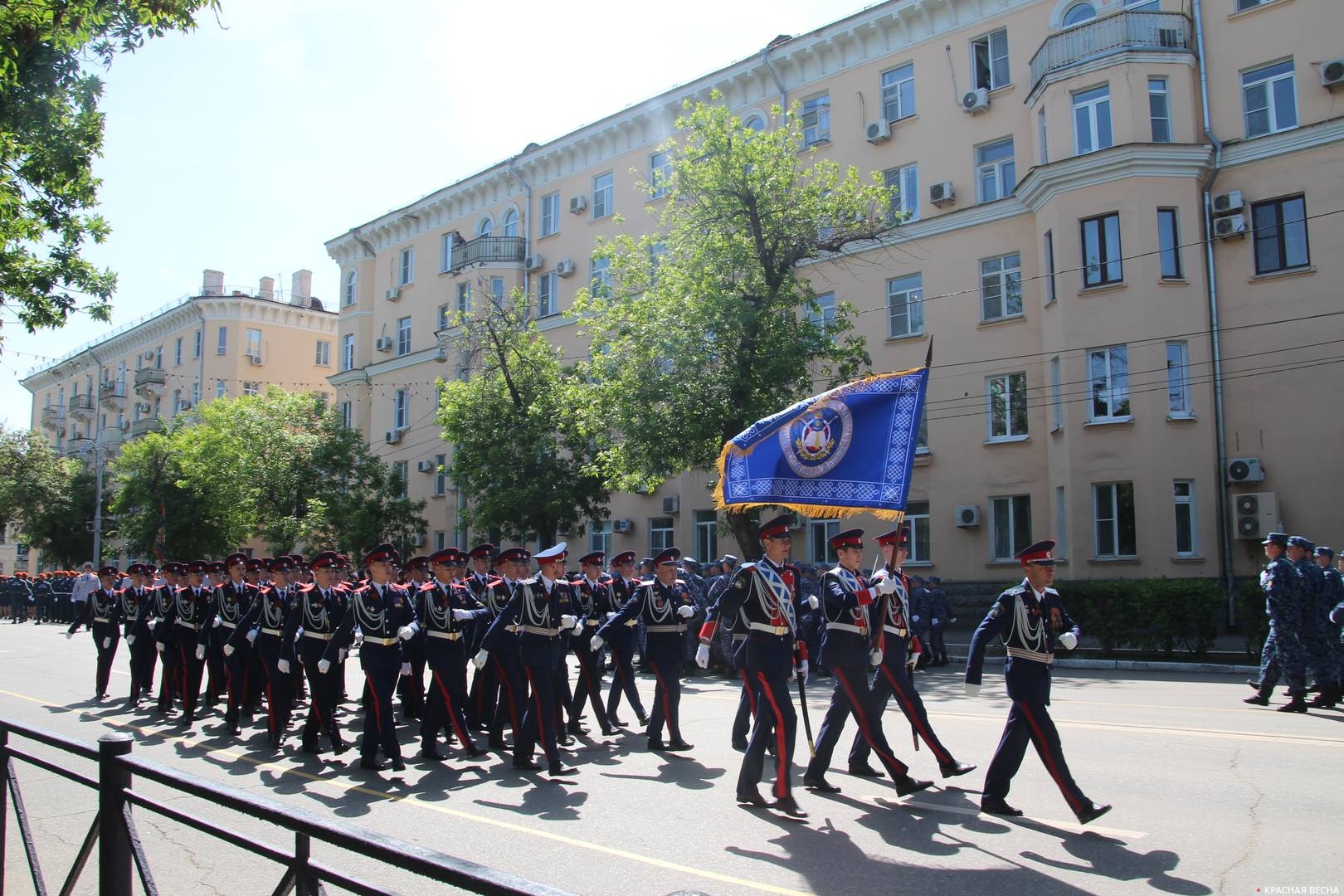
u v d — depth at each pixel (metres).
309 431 35.12
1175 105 21.55
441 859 2.47
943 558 24.36
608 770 8.64
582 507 26.91
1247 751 8.38
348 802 7.60
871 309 26.00
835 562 26.16
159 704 12.67
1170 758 8.14
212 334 52.88
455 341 28.19
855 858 5.75
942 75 25.58
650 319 19.92
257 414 34.41
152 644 13.45
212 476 34.56
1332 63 20.12
